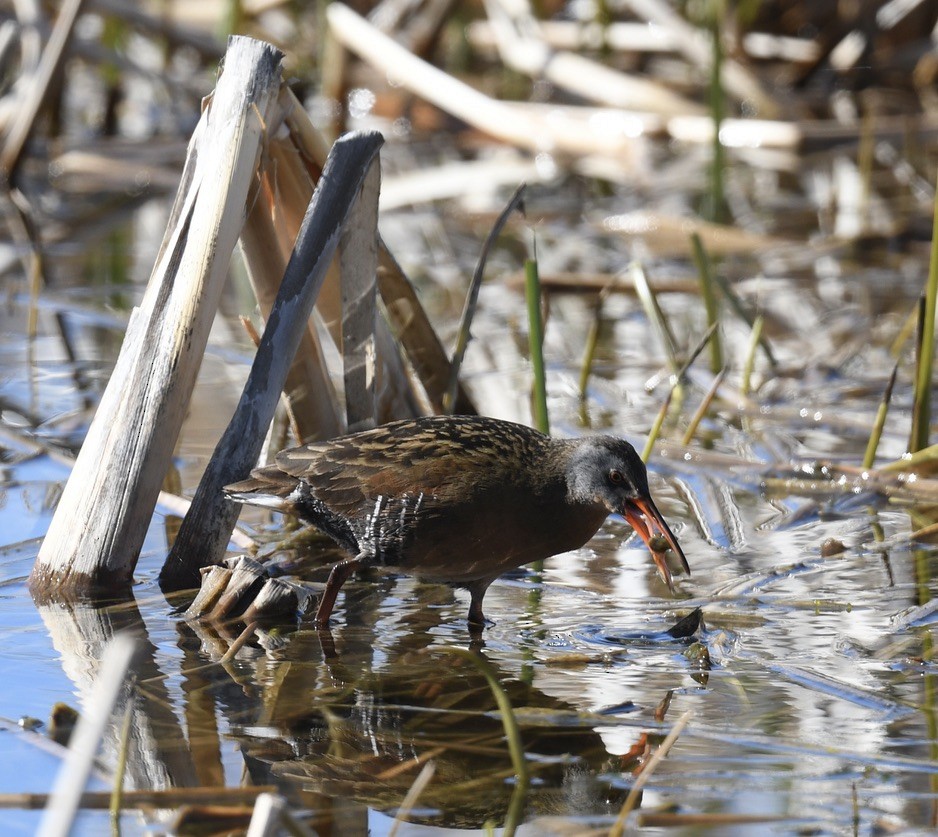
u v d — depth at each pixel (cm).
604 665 829
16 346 1587
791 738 718
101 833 620
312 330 1082
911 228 1998
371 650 859
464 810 651
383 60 2309
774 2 2584
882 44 2498
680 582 981
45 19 2227
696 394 1441
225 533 966
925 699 766
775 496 1170
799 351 1587
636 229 2103
